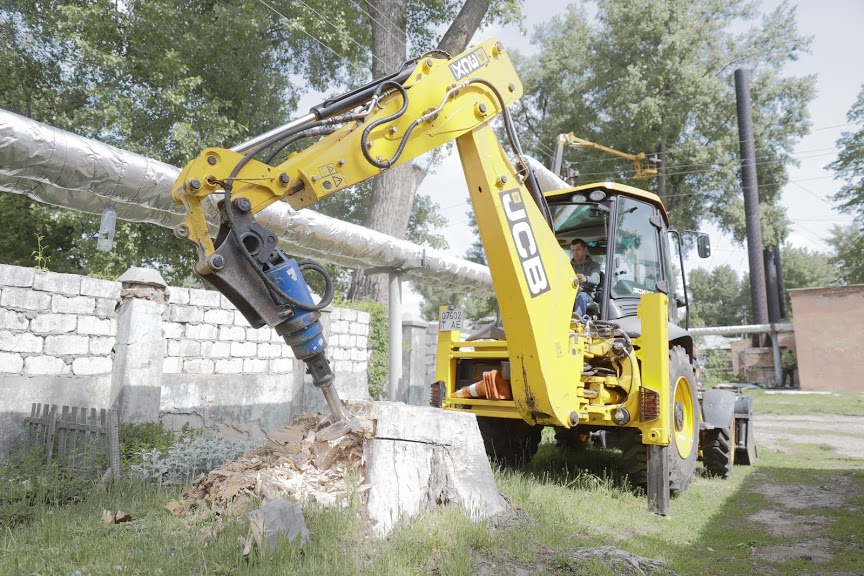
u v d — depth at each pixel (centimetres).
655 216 652
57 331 572
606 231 609
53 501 425
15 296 545
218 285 339
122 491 445
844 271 3675
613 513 502
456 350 633
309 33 1480
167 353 682
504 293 491
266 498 379
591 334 559
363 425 406
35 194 471
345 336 977
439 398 621
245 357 772
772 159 3184
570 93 3244
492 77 470
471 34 1504
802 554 432
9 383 536
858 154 3058
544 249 505
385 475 394
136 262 1275
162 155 1370
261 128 1625
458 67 451
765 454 920
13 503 415
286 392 836
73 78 1570
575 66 3284
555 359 506
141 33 1366
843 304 2320
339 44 1525
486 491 430
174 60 1298
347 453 413
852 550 441
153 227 1307
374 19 1490
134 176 475
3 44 1515
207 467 496
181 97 1277
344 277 1912
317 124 388
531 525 418
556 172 1806
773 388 2530
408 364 1109
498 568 347
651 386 544
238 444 548
